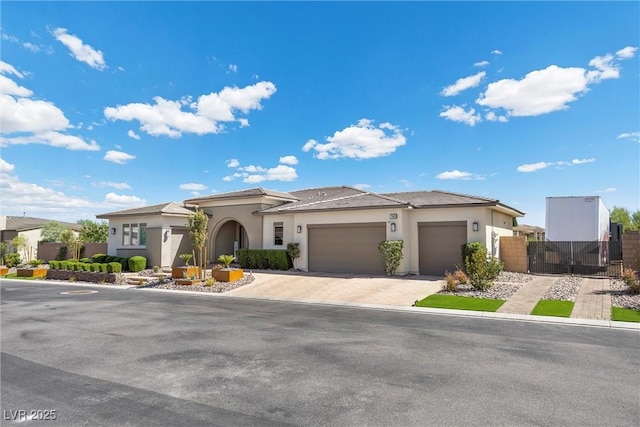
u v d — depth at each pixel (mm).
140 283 20750
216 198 26766
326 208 21547
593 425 4562
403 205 19688
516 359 7227
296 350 7930
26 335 9461
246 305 14039
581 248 19297
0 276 27984
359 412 4938
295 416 4832
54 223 42625
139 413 4941
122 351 7961
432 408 5047
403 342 8531
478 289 15383
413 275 20125
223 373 6520
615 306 12102
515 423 4609
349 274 20703
